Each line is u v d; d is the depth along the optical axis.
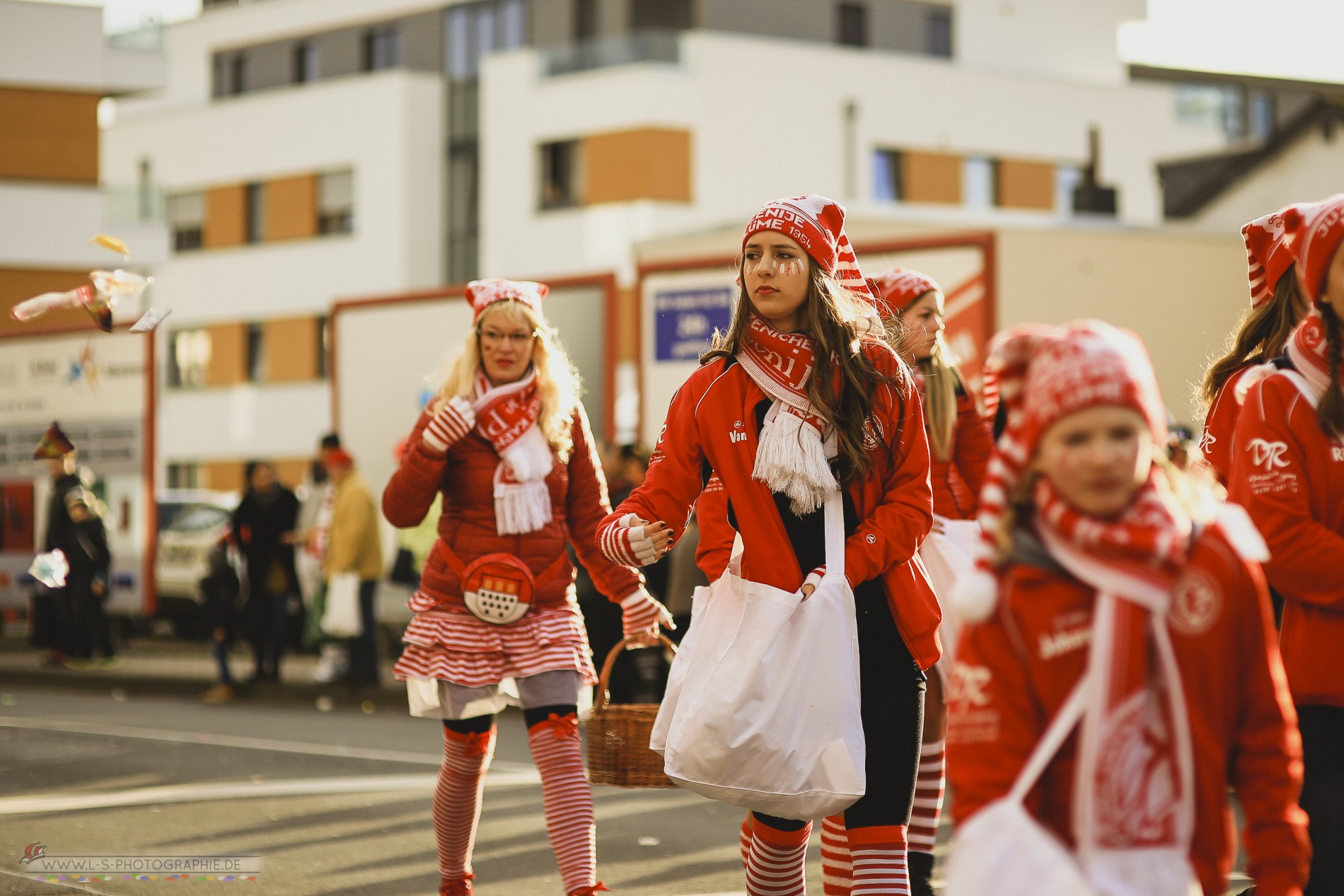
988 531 4.34
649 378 23.47
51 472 25.72
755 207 60.09
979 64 71.31
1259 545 4.42
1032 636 4.31
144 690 24.19
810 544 6.49
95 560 25.58
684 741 6.40
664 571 18.28
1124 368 4.20
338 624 21.69
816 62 61.62
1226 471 6.45
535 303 8.62
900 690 6.57
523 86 60.22
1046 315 21.92
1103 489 4.23
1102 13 73.94
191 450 68.56
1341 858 5.77
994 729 4.34
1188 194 51.56
